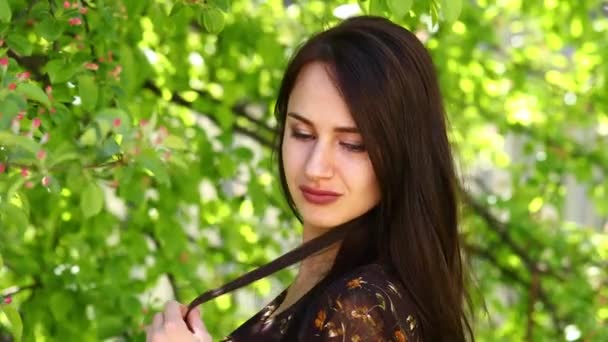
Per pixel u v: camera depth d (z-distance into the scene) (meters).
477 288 2.77
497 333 6.11
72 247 4.17
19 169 2.66
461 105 5.73
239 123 5.30
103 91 3.18
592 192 6.02
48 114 2.89
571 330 5.90
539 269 6.00
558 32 5.88
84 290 4.02
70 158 2.68
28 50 2.90
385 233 2.30
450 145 2.36
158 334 2.32
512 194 6.07
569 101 6.02
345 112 2.23
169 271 4.41
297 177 2.30
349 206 2.28
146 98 4.34
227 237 4.91
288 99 2.40
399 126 2.26
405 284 2.27
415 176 2.29
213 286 4.96
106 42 3.26
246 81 4.88
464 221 2.76
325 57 2.25
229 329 4.82
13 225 2.66
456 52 5.57
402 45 2.29
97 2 3.16
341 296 2.18
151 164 2.75
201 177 4.64
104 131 2.70
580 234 6.16
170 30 3.55
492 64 5.78
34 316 3.97
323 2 4.96
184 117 4.82
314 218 2.29
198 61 4.77
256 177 4.68
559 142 5.96
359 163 2.26
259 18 4.98
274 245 5.16
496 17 6.03
